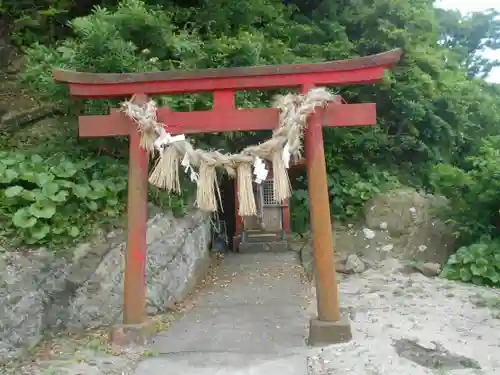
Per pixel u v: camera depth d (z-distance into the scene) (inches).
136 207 208.8
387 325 207.3
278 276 318.7
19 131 300.2
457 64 492.7
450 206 335.0
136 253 207.2
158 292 248.7
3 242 213.5
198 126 212.2
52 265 217.3
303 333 214.5
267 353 191.8
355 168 390.3
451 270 291.9
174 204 277.9
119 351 194.1
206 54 289.7
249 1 339.3
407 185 386.6
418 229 329.4
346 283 285.9
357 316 223.1
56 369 175.9
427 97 386.6
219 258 371.2
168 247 262.5
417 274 296.8
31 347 198.2
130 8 267.0
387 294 256.5
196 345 203.5
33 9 338.0
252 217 401.1
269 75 207.6
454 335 197.6
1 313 191.0
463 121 424.8
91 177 262.7
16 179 234.5
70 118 301.0
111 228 245.4
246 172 207.8
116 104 268.4
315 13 405.7
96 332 218.1
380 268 307.3
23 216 217.8
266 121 211.5
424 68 379.6
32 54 275.4
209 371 175.8
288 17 396.2
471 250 290.0
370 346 184.9
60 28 352.2
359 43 364.8
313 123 204.5
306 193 409.1
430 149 405.4
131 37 279.6
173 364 183.0
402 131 399.9
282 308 255.8
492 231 310.2
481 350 183.9
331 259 200.4
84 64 253.8
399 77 371.2
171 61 280.8
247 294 283.9
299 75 206.8
